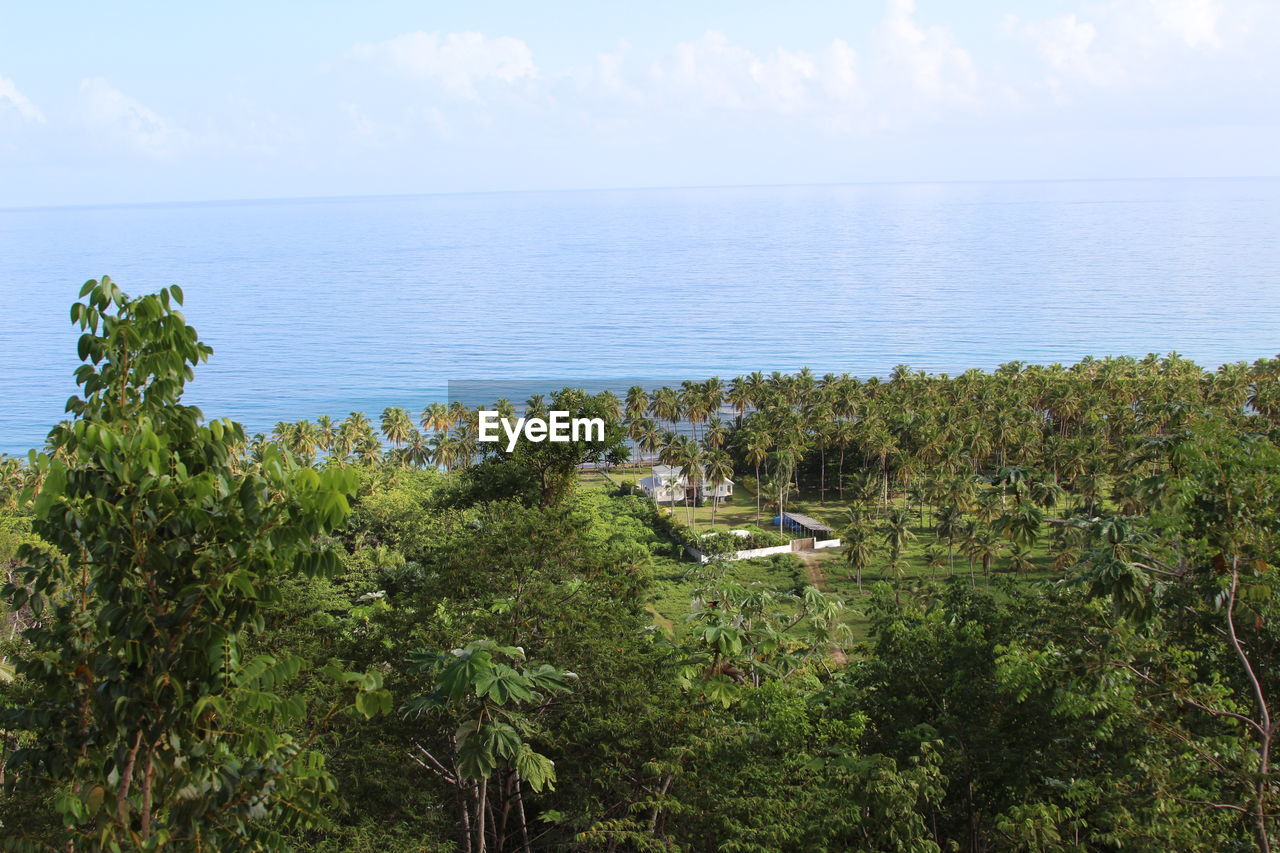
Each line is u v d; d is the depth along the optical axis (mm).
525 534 24484
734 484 129250
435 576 25062
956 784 21016
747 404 139375
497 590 23328
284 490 8391
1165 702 15180
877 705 22484
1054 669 16562
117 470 7840
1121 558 13352
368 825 18562
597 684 21125
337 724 19141
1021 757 19438
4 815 11516
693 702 22219
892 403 125125
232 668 8641
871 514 103062
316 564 8547
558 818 19391
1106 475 94312
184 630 8102
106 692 7965
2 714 8633
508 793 21625
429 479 90000
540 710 21109
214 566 8156
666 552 95375
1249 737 14945
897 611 25781
